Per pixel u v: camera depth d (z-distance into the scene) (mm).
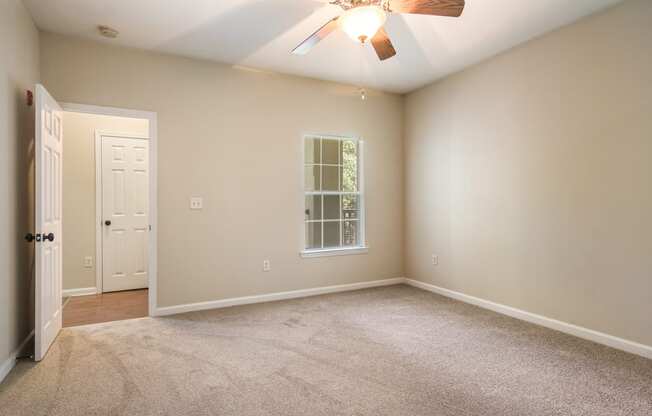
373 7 2141
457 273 4219
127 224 4855
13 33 2547
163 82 3648
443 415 1944
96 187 4695
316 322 3428
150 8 2822
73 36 3289
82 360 2600
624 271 2736
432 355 2689
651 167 2584
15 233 2590
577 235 3031
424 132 4680
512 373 2410
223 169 3922
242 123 4016
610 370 2438
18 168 2658
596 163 2895
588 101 2941
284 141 4242
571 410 1988
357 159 4812
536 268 3354
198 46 3498
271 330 3215
